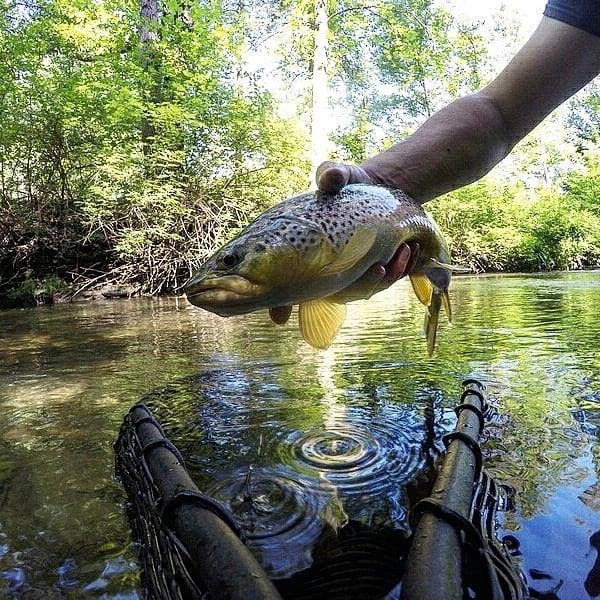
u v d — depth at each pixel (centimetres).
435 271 61
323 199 47
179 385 92
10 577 39
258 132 410
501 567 36
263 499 49
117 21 405
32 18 397
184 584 35
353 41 507
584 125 962
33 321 204
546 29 55
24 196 358
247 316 189
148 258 347
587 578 36
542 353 107
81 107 347
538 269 609
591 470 53
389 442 62
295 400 80
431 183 56
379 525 44
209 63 398
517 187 677
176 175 374
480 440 61
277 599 32
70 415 78
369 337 133
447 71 635
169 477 47
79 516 48
